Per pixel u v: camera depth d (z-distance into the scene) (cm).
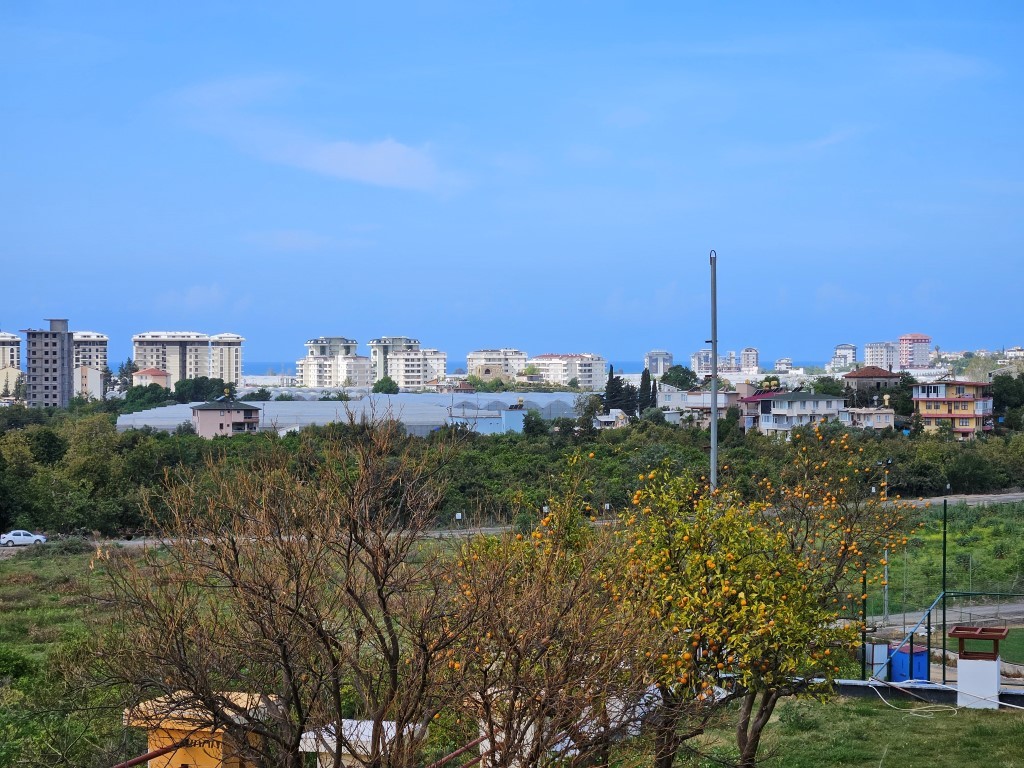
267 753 870
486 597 887
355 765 1005
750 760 1231
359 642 890
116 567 898
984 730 1784
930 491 6306
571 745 945
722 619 1066
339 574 927
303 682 916
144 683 841
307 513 885
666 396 13062
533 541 1054
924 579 3541
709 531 1119
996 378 10575
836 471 1518
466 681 912
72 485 5356
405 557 900
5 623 3014
